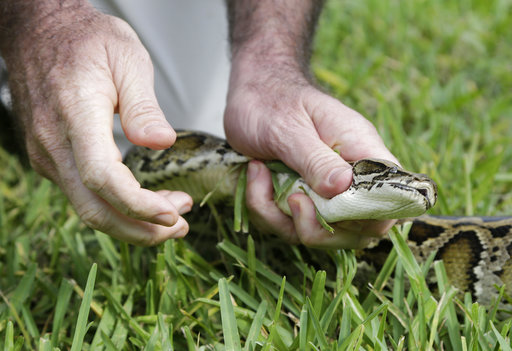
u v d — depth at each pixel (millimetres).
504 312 662
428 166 814
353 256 652
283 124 627
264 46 715
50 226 764
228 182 684
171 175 701
